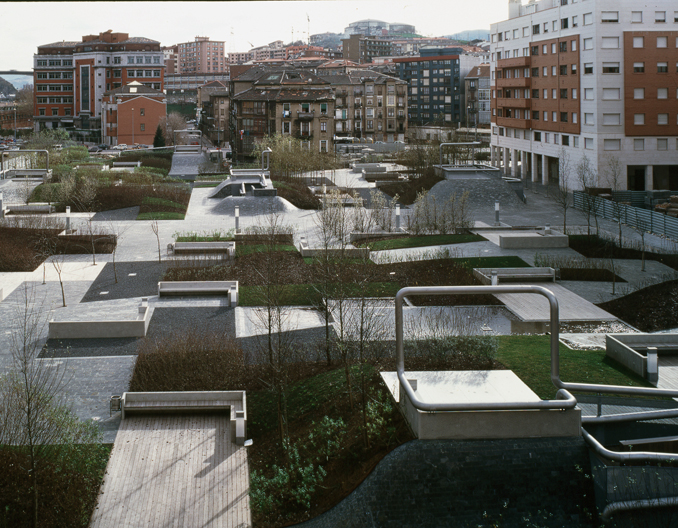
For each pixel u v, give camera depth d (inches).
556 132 3070.9
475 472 597.3
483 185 2561.5
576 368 933.8
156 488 668.7
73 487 645.3
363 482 609.9
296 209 2373.3
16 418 698.2
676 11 2647.6
